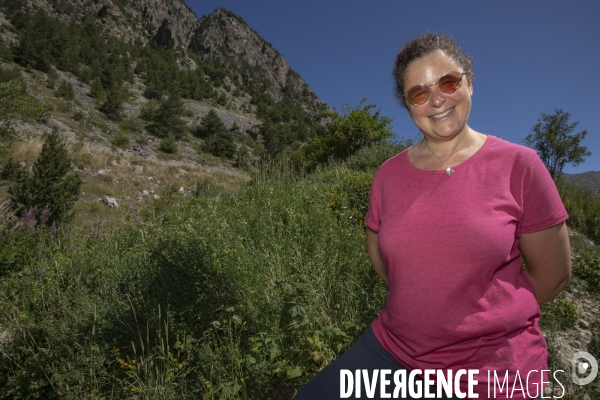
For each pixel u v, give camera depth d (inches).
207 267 120.2
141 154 1631.4
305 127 4913.9
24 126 1143.6
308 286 121.3
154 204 309.0
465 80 51.4
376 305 115.7
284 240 156.4
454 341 47.9
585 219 281.4
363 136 636.1
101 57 3577.8
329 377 55.8
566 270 50.3
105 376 106.3
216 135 2345.0
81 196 658.8
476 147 51.0
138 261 155.2
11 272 200.1
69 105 1898.4
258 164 278.4
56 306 134.1
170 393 91.6
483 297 47.1
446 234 46.7
